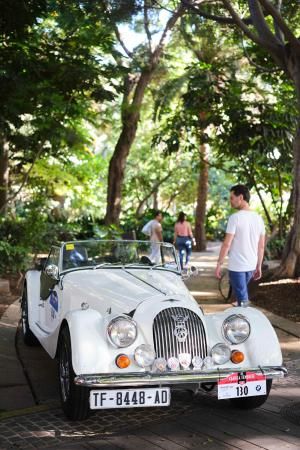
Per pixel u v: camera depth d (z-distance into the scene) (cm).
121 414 505
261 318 517
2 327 815
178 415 504
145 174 3534
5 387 566
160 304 490
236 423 486
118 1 1160
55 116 1573
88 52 1346
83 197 2748
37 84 1257
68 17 1241
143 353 462
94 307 540
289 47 1133
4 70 1066
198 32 1634
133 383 446
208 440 449
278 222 1981
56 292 624
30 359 669
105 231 1902
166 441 447
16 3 970
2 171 1825
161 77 2150
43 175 2080
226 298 1070
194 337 482
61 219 2281
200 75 1723
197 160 2547
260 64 1471
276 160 1781
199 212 2539
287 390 571
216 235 3466
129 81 1972
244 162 1902
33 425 475
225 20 1184
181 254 1538
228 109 1697
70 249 635
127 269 628
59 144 1795
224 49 1834
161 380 452
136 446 437
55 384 579
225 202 3981
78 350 459
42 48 1310
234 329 496
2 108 1170
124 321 468
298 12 1400
